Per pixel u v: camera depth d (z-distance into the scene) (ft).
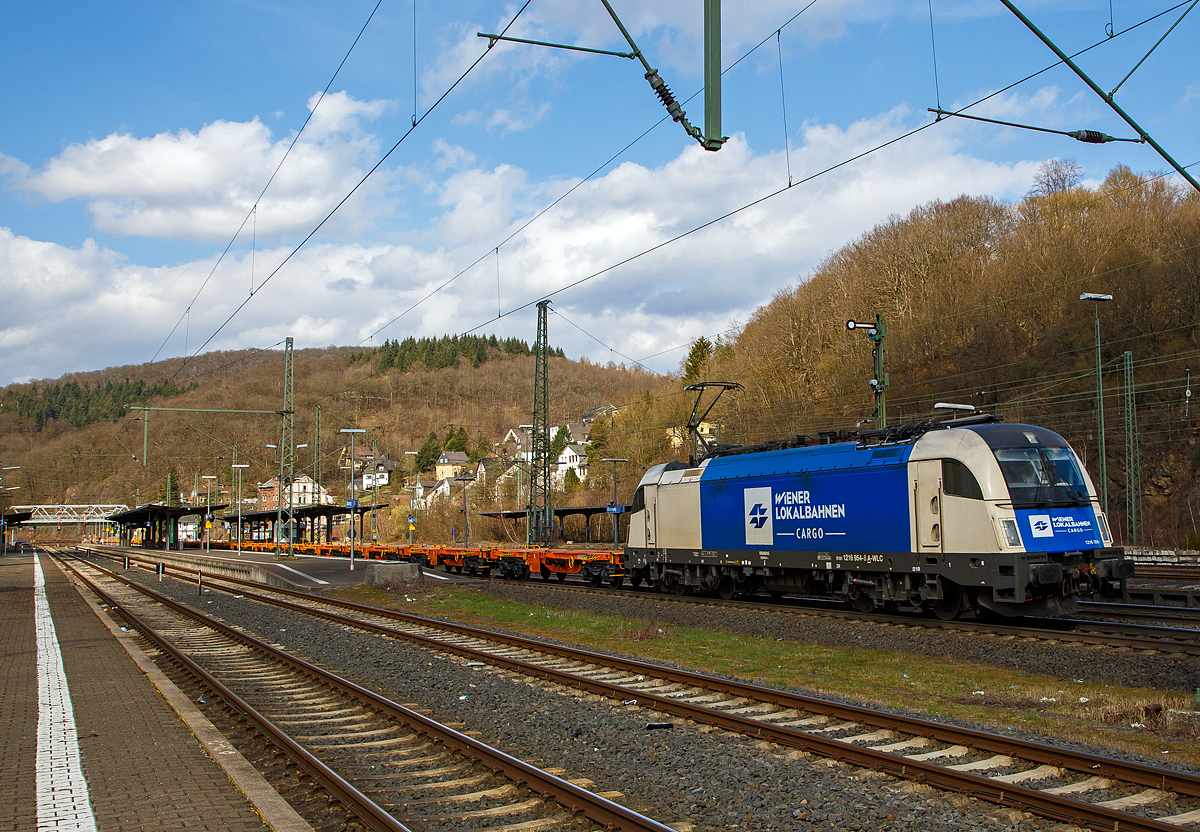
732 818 24.79
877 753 28.71
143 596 106.11
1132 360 159.43
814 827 24.03
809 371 224.74
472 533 267.39
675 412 251.60
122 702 39.40
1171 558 113.09
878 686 45.29
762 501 78.13
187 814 23.93
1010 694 42.75
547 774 26.68
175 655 52.80
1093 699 40.78
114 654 55.62
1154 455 156.56
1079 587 59.52
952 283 201.36
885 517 66.08
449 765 29.96
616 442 266.77
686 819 24.85
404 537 291.99
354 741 33.68
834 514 70.54
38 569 182.70
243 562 160.76
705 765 29.40
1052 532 58.39
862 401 193.16
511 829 23.84
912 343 193.98
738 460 83.25
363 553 190.90
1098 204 192.65
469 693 42.73
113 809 24.31
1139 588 80.02
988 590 60.54
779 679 47.01
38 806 24.54
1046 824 23.88
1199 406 148.97
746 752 30.83
